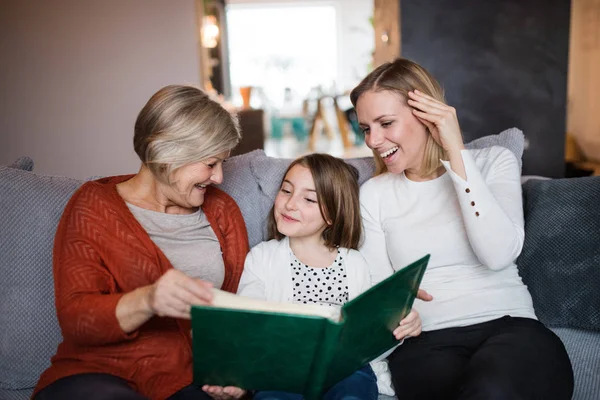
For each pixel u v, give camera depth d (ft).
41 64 13.58
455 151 4.59
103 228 4.25
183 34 13.67
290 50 41.11
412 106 4.79
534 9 13.12
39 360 4.71
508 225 4.55
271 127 34.68
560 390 3.91
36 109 13.75
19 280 4.73
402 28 13.44
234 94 36.40
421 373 4.38
